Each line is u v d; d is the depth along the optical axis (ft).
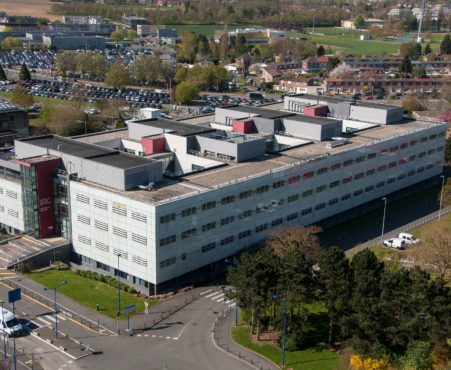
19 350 311.88
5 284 382.83
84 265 417.69
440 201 538.06
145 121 556.51
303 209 473.26
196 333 332.80
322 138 542.98
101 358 306.14
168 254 376.48
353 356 294.25
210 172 440.86
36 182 416.87
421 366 289.33
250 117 580.30
